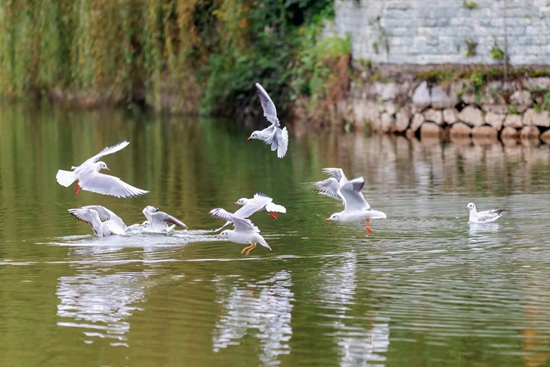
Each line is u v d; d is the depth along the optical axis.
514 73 30.72
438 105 31.84
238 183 23.33
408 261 15.54
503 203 20.06
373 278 14.56
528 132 30.55
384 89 32.88
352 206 15.02
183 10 37.06
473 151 27.91
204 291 13.98
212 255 16.09
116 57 38.44
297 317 12.78
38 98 44.81
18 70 41.16
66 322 12.66
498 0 30.69
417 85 32.12
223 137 32.41
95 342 11.92
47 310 13.15
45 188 22.94
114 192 14.18
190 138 32.22
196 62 38.06
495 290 13.84
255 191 22.17
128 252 16.31
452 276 14.60
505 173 23.77
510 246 16.41
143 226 17.84
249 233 15.12
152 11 37.25
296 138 32.22
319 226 18.27
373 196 21.19
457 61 31.61
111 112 40.41
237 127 35.09
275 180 23.70
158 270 15.14
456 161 26.00
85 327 12.47
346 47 35.00
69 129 34.97
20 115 39.66
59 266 15.43
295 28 37.66
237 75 37.44
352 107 34.22
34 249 16.55
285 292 13.89
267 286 14.20
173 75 37.75
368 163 26.06
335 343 11.80
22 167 26.23
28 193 22.30
